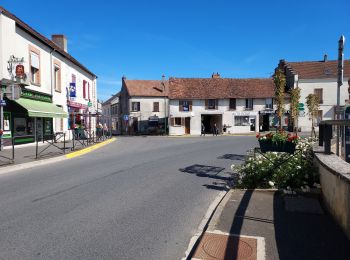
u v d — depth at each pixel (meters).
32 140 20.62
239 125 47.50
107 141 27.91
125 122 54.31
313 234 5.08
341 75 9.51
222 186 8.89
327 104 45.44
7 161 12.83
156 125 51.31
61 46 29.59
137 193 8.04
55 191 8.22
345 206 4.99
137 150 19.23
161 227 5.66
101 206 6.87
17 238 5.10
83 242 4.96
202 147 20.48
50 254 4.53
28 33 19.42
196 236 5.27
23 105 17.66
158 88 53.12
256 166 8.49
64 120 26.03
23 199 7.45
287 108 45.59
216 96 47.34
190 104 47.50
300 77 45.81
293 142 8.62
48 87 22.52
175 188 8.64
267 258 4.32
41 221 5.90
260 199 7.10
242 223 5.65
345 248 4.57
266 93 47.44
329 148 7.80
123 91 57.75
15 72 17.58
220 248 4.66
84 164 13.08
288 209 6.32
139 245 4.88
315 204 6.55
